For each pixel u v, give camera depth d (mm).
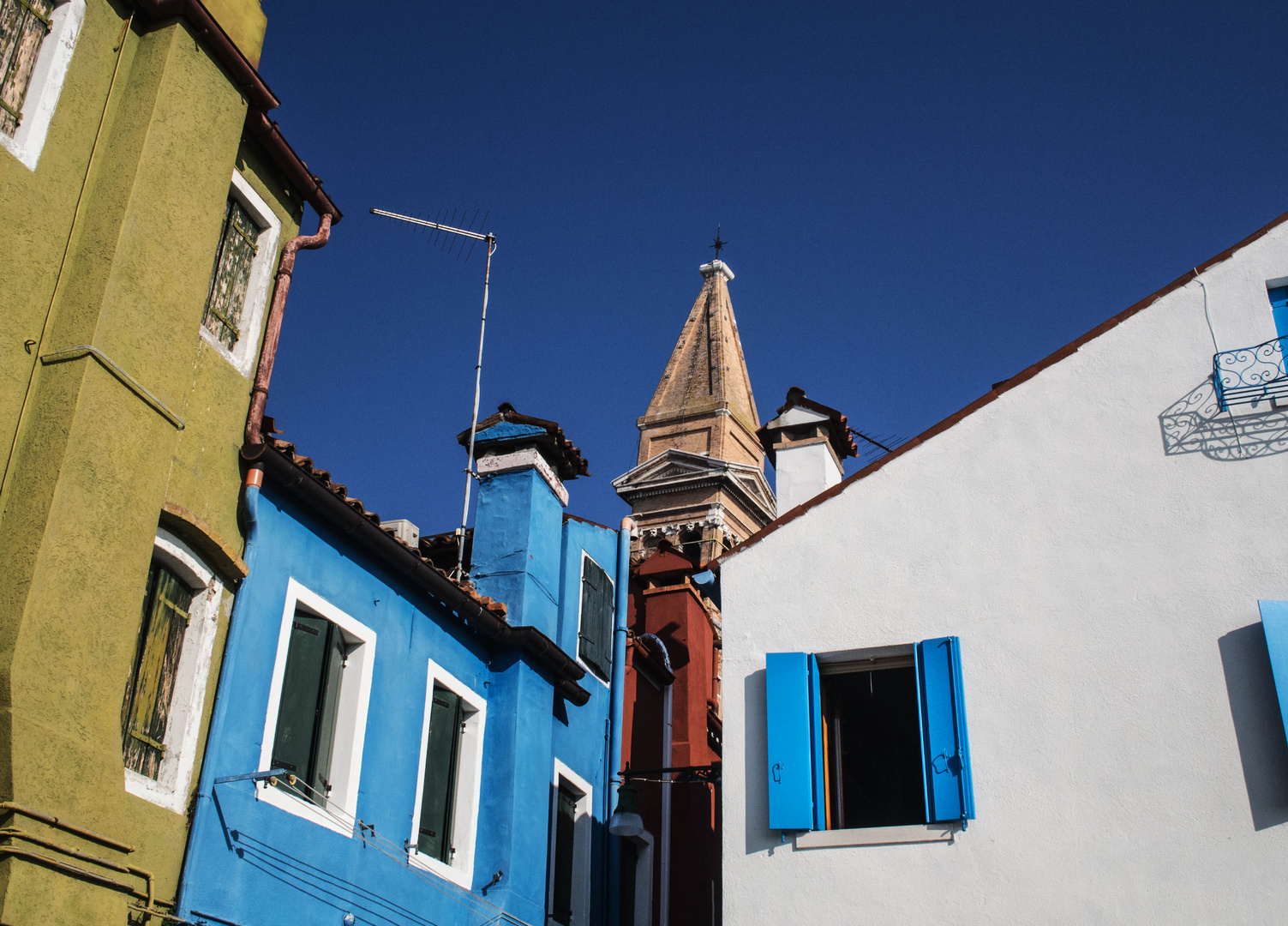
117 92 9641
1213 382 11516
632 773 14984
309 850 10297
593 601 16062
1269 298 11727
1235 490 11070
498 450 15477
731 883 10867
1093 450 11633
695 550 39156
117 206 9102
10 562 7844
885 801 11320
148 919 8578
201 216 9875
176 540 9539
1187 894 9773
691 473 40719
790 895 10656
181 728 9375
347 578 11609
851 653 11602
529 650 13867
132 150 9336
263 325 11156
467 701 13258
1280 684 10016
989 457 11938
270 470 10656
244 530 10398
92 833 7855
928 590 11594
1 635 7613
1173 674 10570
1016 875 10195
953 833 10492
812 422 16078
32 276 8617
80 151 9219
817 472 15523
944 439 12172
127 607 8477
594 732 15477
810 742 11180
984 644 11188
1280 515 10867
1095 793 10328
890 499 12102
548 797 13828
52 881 7523
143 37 9953
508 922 12461
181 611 9664
